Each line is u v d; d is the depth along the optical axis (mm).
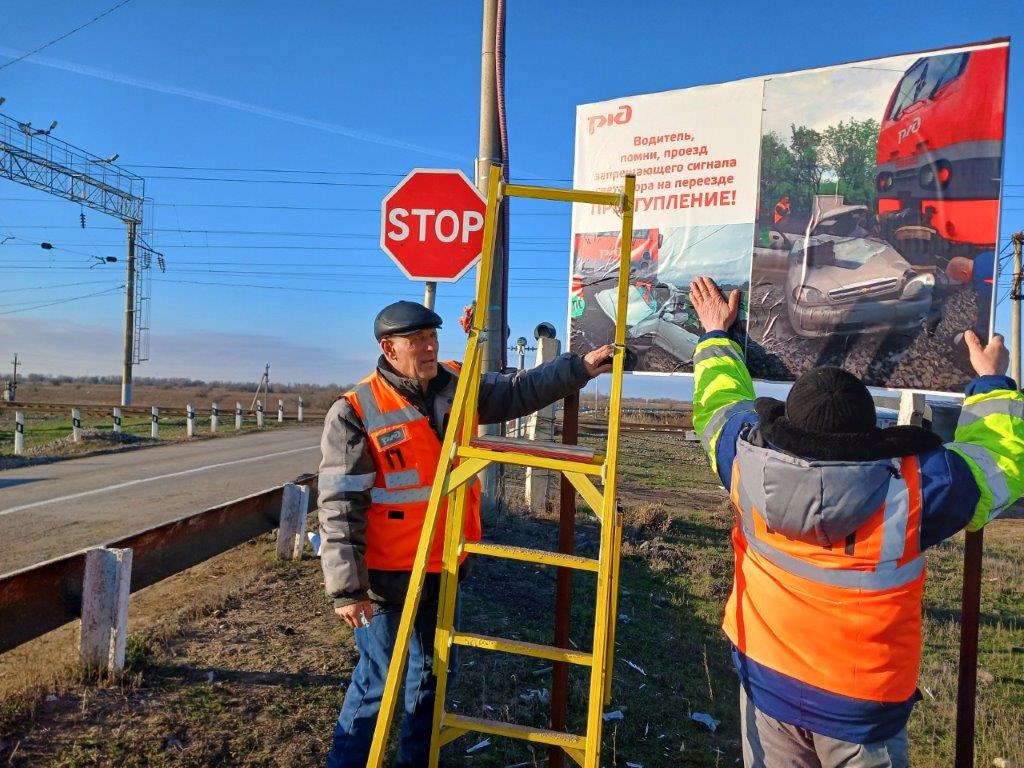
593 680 2361
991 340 2699
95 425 25781
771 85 3432
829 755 2219
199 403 52000
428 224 5152
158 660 4344
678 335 3639
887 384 3230
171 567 5027
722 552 8664
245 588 5945
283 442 22125
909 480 2084
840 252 3307
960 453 2182
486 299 2727
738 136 3498
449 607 2828
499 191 2740
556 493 11328
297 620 5238
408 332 2945
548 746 3793
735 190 3506
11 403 32062
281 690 4098
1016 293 22250
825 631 2152
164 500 11109
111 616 4051
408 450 2953
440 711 2832
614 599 2797
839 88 3301
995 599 7789
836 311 3314
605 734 4023
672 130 3639
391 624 2980
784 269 3414
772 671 2256
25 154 25484
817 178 3352
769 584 2275
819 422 2111
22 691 3760
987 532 12570
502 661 4824
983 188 3041
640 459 18625
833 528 2084
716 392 2688
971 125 3055
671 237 3645
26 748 3273
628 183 2625
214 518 5688
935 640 6250
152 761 3293
